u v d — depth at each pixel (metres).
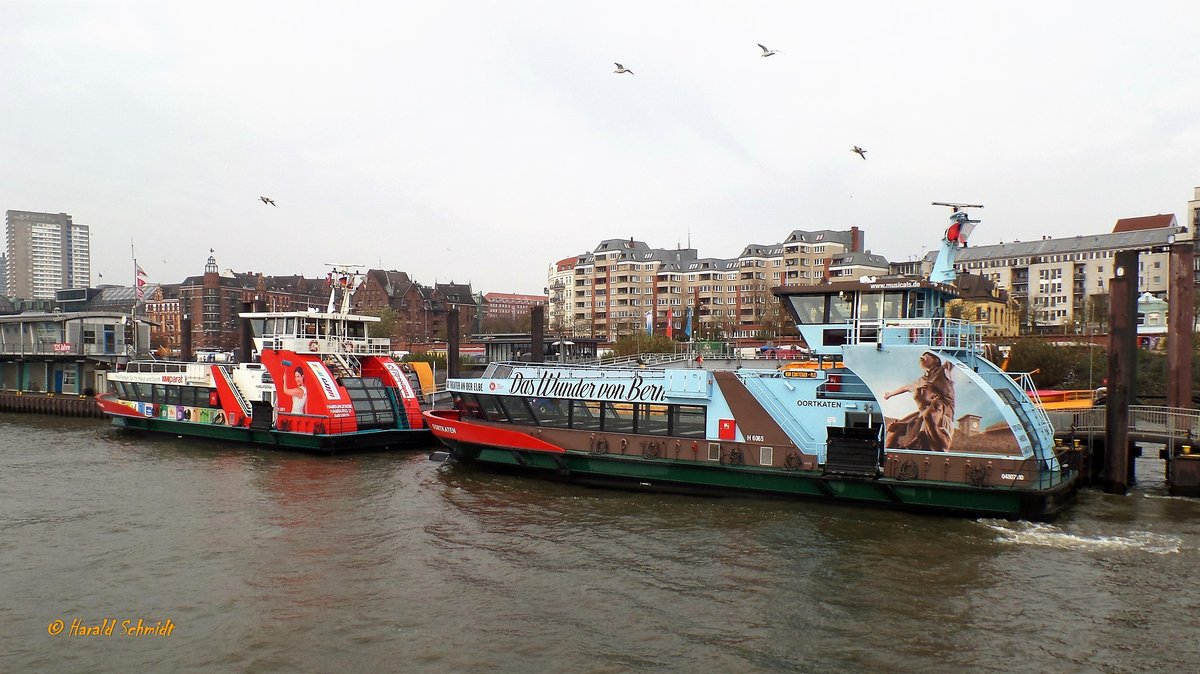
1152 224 112.19
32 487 28.25
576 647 14.38
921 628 14.95
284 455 34.91
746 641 14.53
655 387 25.75
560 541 20.75
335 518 23.45
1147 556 18.69
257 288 140.62
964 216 22.95
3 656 14.35
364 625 15.48
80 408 54.25
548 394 27.88
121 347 60.81
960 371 20.84
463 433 29.53
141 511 24.52
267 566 19.09
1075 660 13.62
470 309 159.00
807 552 19.31
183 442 39.59
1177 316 26.02
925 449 21.38
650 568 18.52
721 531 21.28
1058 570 17.80
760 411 24.08
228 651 14.43
